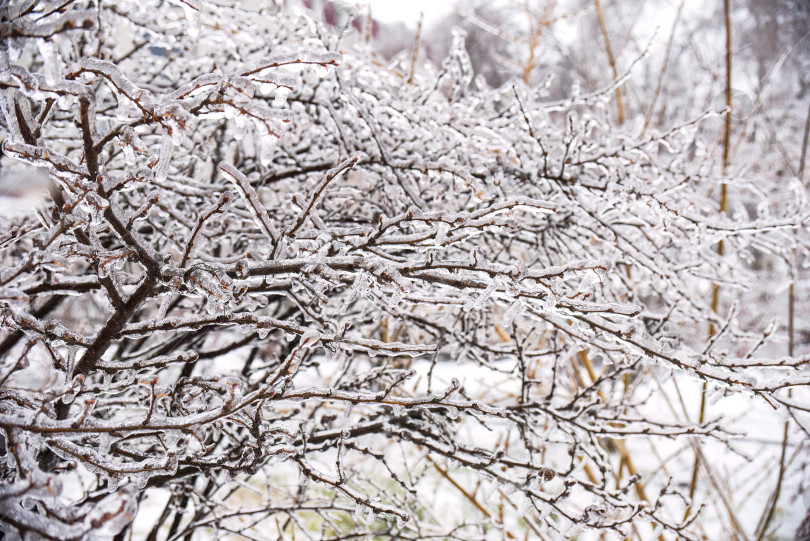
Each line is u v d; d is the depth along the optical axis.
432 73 3.50
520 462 2.37
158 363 1.86
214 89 1.48
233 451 2.27
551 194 2.67
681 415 6.75
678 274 3.14
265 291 2.02
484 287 1.85
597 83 6.62
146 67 3.26
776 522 5.35
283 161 3.05
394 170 2.40
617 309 1.79
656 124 7.09
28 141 1.52
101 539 1.25
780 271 8.91
